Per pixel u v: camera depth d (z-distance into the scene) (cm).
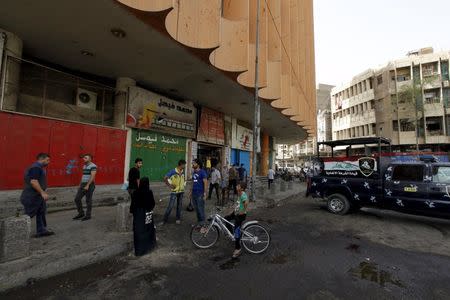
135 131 1238
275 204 1138
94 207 821
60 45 887
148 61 1013
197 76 1172
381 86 3606
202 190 693
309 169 2809
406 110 3275
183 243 542
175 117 1451
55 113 988
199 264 439
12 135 808
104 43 873
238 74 1102
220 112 1898
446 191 693
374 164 849
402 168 786
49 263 386
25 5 667
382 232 672
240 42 1057
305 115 2170
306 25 2291
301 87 2009
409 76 3350
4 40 783
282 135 2992
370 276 400
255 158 1084
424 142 3127
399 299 333
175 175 688
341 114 4525
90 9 683
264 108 1700
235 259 464
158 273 401
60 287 354
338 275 402
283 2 1594
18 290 343
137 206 483
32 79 957
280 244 555
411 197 750
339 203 905
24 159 835
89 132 1045
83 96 1094
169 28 768
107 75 1169
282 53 1563
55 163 926
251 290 350
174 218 751
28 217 413
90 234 530
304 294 341
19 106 889
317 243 568
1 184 777
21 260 388
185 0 815
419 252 519
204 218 688
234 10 1062
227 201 1107
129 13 695
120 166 1152
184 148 1561
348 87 4294
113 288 352
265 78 1243
